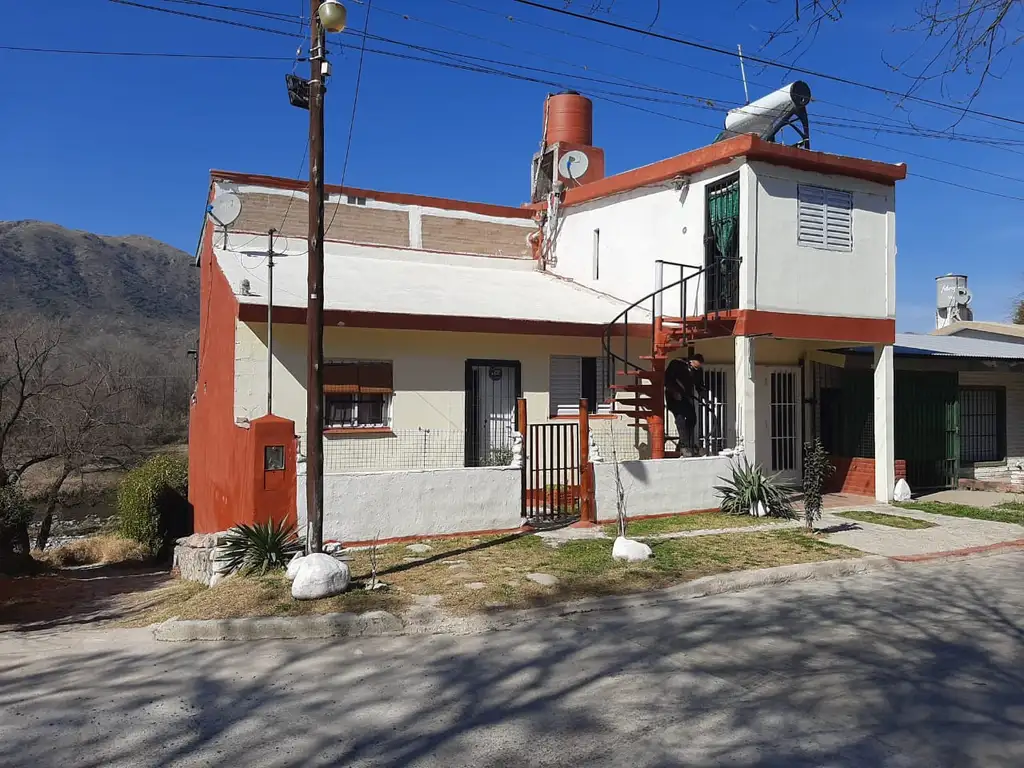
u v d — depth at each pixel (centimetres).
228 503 1184
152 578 1317
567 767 425
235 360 1140
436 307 1238
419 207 1655
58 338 2609
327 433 1174
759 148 1232
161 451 3559
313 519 787
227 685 557
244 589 773
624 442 1401
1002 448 1808
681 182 1366
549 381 1365
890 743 451
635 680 561
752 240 1249
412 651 635
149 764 429
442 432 1259
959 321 2489
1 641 748
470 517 1038
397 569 852
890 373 1420
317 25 797
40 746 454
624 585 805
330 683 559
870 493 1465
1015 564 969
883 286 1392
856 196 1366
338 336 1193
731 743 453
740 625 700
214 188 1493
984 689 536
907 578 888
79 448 2414
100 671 596
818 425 1570
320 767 425
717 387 1497
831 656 610
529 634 678
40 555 1788
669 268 1406
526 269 1728
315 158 801
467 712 504
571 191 1650
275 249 1476
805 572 887
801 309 1298
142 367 4112
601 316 1373
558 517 1147
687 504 1209
